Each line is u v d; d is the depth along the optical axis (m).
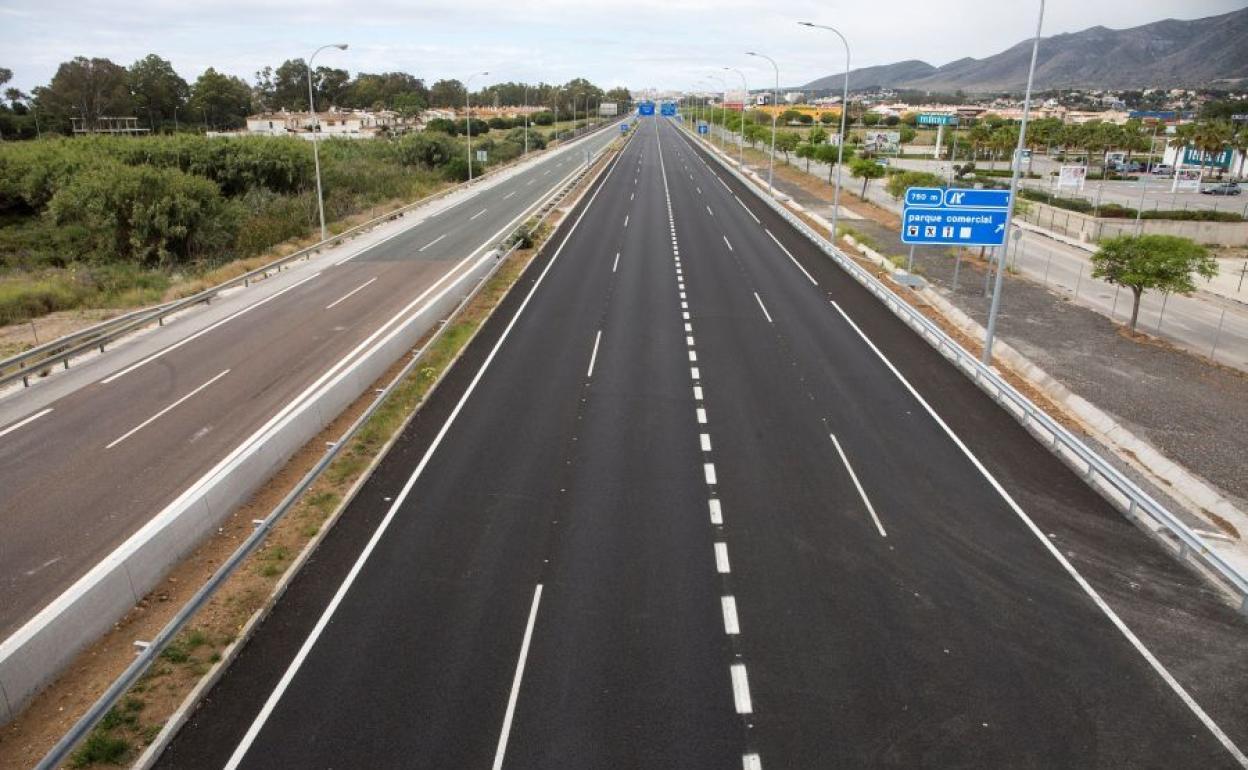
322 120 134.88
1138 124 107.50
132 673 9.81
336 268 35.81
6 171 52.84
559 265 35.91
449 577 12.57
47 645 10.07
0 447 17.17
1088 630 11.51
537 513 14.50
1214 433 19.09
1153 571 13.03
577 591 12.20
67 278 34.22
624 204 55.56
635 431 18.08
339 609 11.77
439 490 15.34
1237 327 30.34
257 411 19.05
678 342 24.73
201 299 29.55
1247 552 13.72
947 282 34.94
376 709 9.82
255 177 54.09
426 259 37.44
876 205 60.53
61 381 21.44
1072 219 53.53
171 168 43.75
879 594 12.24
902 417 19.20
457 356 23.19
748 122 125.75
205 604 11.67
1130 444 18.48
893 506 14.94
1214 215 52.09
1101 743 9.44
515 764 9.00
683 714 9.77
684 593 12.19
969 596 12.24
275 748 9.23
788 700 10.03
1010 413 19.61
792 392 20.69
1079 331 27.88
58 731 9.37
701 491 15.36
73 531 13.66
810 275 34.84
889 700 10.05
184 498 13.33
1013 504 15.11
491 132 147.75
